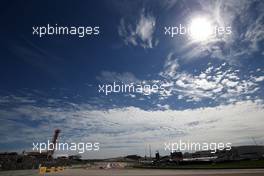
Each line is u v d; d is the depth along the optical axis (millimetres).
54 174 35531
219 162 64250
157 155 81312
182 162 66812
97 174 32875
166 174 28719
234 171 29734
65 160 76250
